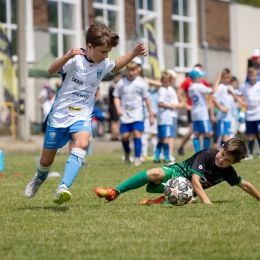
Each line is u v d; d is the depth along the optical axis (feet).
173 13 310.24
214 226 48.14
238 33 342.44
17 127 201.77
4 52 189.88
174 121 132.67
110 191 60.34
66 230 47.39
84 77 58.08
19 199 67.62
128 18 285.23
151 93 153.07
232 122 147.95
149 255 38.40
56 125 58.54
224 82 141.28
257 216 52.95
